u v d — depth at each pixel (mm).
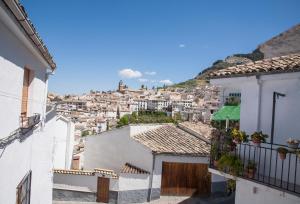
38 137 9188
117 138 21266
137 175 17625
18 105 6383
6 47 5293
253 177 7254
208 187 18688
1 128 5199
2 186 5387
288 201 6742
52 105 12297
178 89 186625
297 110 6730
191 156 18219
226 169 8031
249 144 7539
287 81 6988
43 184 10422
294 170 6762
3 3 4109
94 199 17484
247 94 8062
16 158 6383
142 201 17672
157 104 126938
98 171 17516
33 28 5766
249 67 8219
